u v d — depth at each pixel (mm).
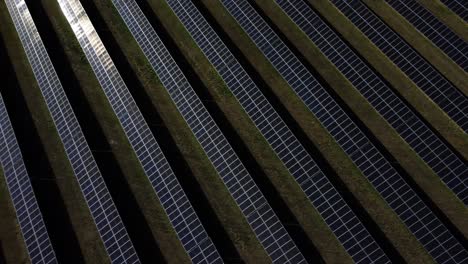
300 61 28891
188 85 28109
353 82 27578
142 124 26625
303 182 24234
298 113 26891
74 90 28906
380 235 22781
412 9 30219
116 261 22078
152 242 23125
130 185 24859
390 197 23406
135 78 29344
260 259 22359
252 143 26000
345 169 24672
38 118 27609
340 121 25969
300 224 23344
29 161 25938
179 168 25469
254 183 24109
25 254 22891
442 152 24344
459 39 28172
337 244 22484
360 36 29672
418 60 27719
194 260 22141
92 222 23594
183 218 23297
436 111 26062
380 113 26266
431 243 21938
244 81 28062
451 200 23297
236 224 23391
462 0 30156
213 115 27375
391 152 25109
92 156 25297
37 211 23625
